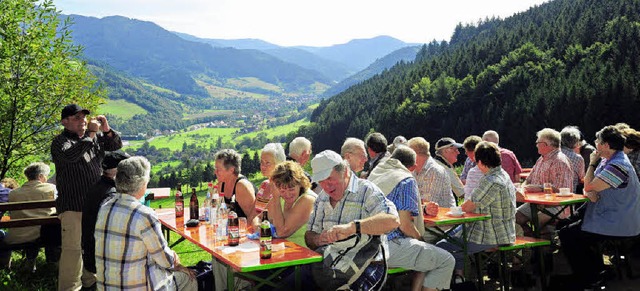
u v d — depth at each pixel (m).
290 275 4.00
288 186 4.24
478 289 5.07
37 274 6.32
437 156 6.67
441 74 106.12
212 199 4.98
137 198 3.57
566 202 5.39
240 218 4.69
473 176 6.06
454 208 4.87
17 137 11.88
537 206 5.72
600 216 4.98
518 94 85.62
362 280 3.64
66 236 5.06
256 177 106.19
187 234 4.52
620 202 4.93
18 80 11.24
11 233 6.20
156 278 3.56
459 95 97.50
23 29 11.45
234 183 5.17
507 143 75.62
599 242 5.05
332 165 3.72
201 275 4.52
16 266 6.66
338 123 129.12
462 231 4.83
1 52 10.96
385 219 3.60
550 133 6.32
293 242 4.18
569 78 74.88
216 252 3.80
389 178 4.27
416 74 122.12
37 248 6.41
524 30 119.62
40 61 11.49
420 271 4.22
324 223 3.92
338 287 3.68
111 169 4.34
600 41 92.25
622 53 78.00
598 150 5.25
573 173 6.55
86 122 5.37
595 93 64.31
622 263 5.74
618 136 5.06
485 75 97.88
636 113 61.69
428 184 5.71
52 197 6.45
